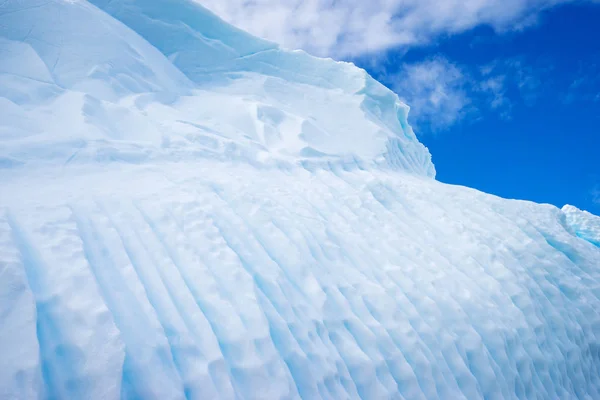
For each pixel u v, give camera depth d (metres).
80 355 1.96
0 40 6.25
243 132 7.56
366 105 12.09
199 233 3.31
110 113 5.53
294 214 4.52
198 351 2.33
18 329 1.89
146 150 4.93
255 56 12.09
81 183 3.63
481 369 3.66
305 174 6.42
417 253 4.89
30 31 6.79
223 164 5.59
